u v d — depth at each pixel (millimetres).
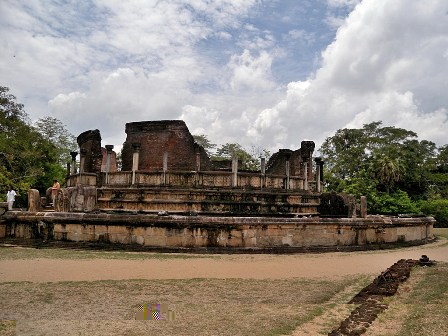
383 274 11414
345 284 11195
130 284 10867
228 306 8859
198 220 17141
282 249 17422
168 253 16641
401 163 55562
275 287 10766
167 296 9656
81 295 9617
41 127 60188
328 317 8086
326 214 25406
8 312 8188
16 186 38156
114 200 22766
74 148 62469
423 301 9172
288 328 7312
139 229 17453
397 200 47438
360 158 60688
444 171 65625
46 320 7676
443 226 45469
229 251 16984
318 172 27781
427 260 14273
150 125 28625
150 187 22484
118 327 7305
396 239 21141
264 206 22703
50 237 18500
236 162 22656
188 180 22469
